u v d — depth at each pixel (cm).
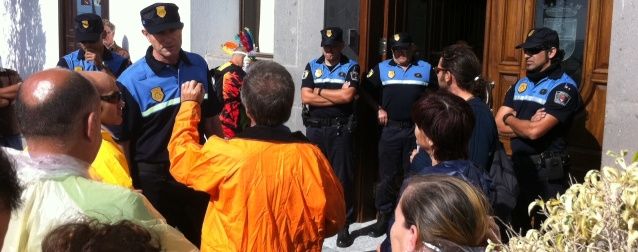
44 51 976
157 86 391
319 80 589
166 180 394
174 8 396
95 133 239
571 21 520
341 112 582
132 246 161
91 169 258
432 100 300
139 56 805
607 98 440
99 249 158
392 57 601
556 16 529
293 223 297
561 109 426
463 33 684
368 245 571
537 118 428
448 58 364
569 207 202
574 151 514
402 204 200
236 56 630
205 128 424
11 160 198
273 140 300
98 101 242
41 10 974
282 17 632
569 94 429
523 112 446
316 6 602
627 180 198
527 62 446
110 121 315
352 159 590
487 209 206
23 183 218
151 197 391
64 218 206
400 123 576
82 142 235
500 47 566
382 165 588
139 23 801
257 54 709
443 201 193
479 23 693
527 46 440
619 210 192
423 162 324
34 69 999
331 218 307
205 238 311
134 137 390
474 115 319
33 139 230
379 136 612
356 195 609
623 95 431
